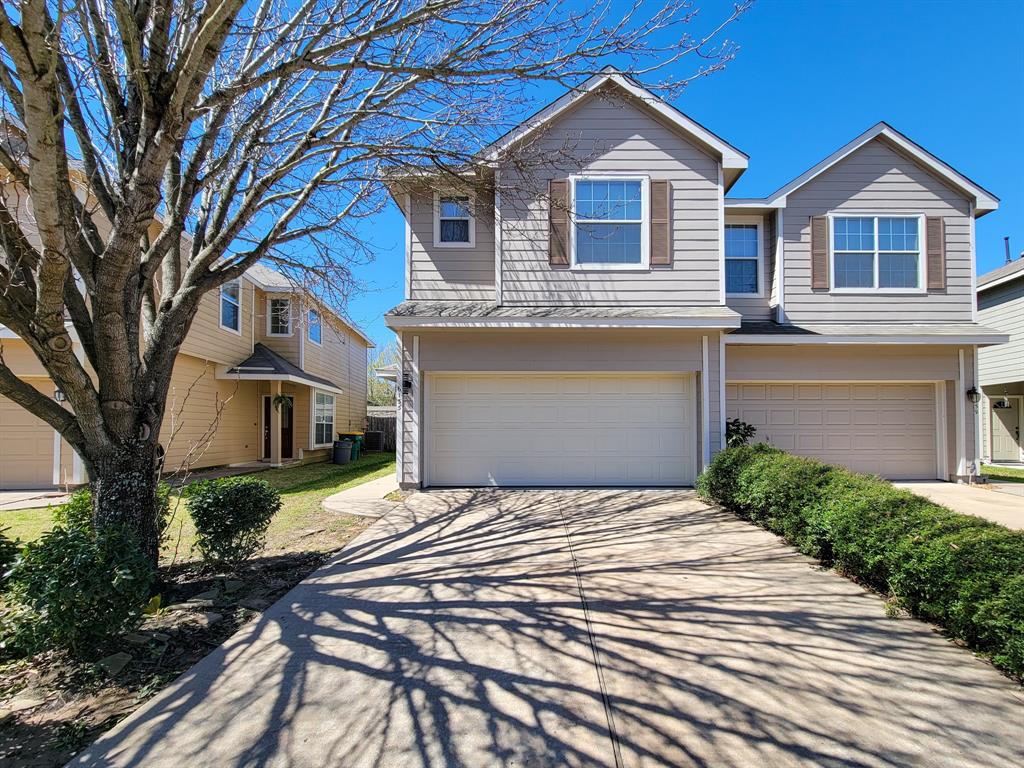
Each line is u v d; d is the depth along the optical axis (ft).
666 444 30.22
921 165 33.81
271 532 21.24
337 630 11.99
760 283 34.78
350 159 17.67
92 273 13.30
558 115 29.09
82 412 12.82
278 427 48.39
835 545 15.48
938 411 33.47
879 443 33.68
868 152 33.94
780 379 32.96
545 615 12.75
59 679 9.87
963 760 7.47
